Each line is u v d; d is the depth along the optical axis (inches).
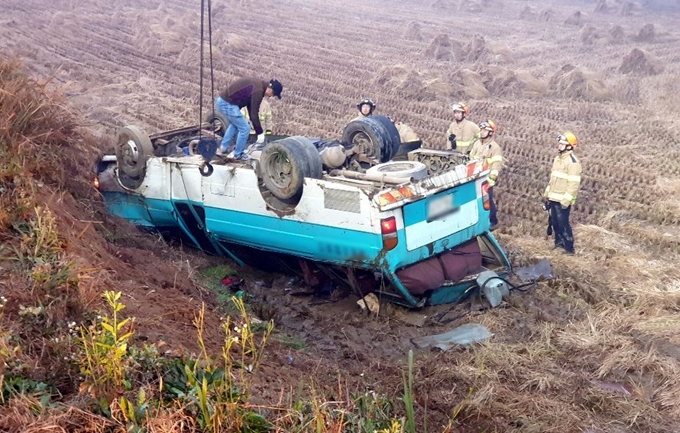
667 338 309.0
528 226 459.2
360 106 431.2
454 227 324.5
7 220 239.3
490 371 271.3
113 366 170.6
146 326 221.9
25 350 184.1
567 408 250.4
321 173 322.0
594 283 367.6
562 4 1658.5
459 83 887.1
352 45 1137.4
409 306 319.0
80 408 164.7
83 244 267.1
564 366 283.0
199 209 368.2
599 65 1045.2
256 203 335.6
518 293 344.2
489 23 1395.2
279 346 273.6
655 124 752.3
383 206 293.1
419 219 308.8
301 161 311.9
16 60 391.2
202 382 174.9
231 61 975.0
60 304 202.8
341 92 846.5
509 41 1221.7
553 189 412.2
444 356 284.4
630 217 491.2
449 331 307.4
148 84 811.4
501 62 1018.7
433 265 320.2
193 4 1401.3
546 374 273.4
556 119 775.7
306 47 1101.1
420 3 1632.6
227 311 299.4
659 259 413.4
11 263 220.5
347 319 320.8
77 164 361.4
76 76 813.2
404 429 204.1
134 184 387.5
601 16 1497.3
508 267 351.3
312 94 820.6
